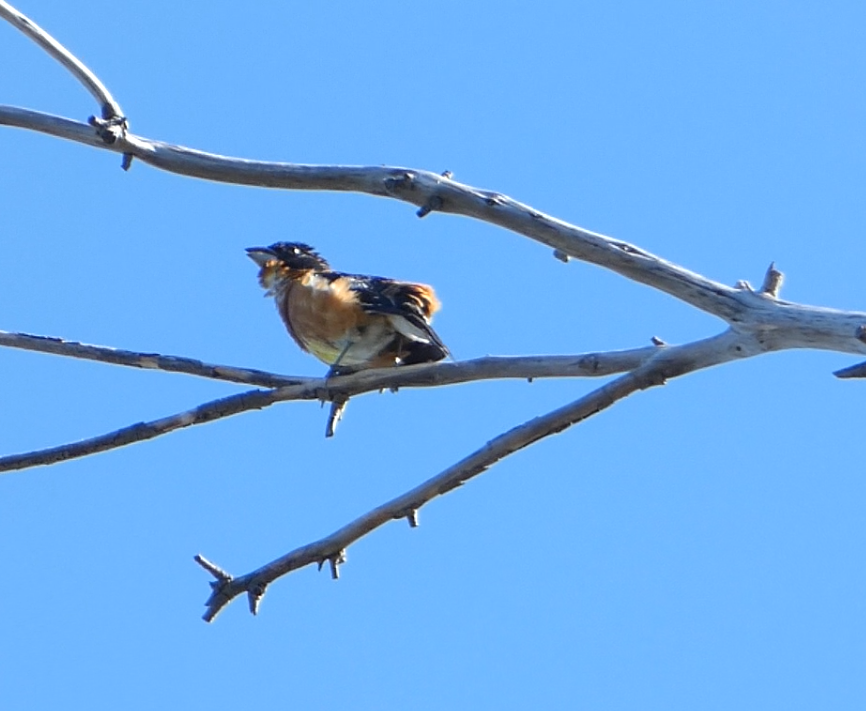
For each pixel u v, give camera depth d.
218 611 11.16
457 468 11.07
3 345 12.25
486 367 11.43
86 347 12.19
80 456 11.76
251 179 11.23
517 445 11.02
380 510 11.14
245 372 12.06
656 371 10.72
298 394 11.89
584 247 10.52
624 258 10.46
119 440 11.78
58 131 11.58
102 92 11.45
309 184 11.09
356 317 13.81
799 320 10.02
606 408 10.90
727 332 10.41
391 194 10.85
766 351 10.30
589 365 11.02
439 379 11.58
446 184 10.73
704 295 10.33
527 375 11.27
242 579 11.20
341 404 11.91
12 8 11.48
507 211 10.62
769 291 10.30
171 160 11.41
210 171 11.33
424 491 11.10
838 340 9.85
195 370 12.10
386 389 11.73
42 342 12.25
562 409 10.91
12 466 11.73
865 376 9.46
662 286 10.45
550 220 10.59
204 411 11.88
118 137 11.34
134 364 12.16
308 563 11.20
